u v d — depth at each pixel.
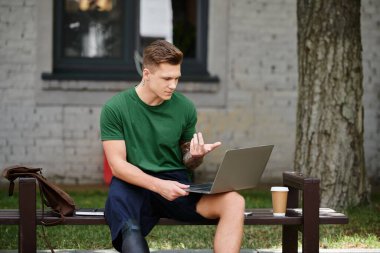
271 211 6.75
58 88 13.66
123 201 6.02
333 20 10.15
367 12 14.15
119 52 14.14
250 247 8.05
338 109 10.19
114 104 6.18
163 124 6.25
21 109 13.63
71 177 13.80
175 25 14.20
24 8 13.56
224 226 5.95
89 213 6.28
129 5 14.08
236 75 14.05
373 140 14.27
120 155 6.12
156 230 9.09
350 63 10.22
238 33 14.02
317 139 10.21
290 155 14.21
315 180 6.38
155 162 6.29
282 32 14.09
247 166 6.12
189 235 8.80
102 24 14.08
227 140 14.08
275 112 14.16
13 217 6.08
